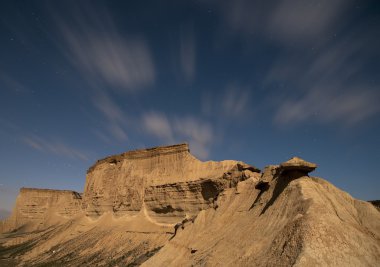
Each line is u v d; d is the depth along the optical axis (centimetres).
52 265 9788
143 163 12775
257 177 7175
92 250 10288
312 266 3362
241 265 4172
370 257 3597
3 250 13825
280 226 4359
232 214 6088
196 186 9331
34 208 19975
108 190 13725
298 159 5225
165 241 8862
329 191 5022
